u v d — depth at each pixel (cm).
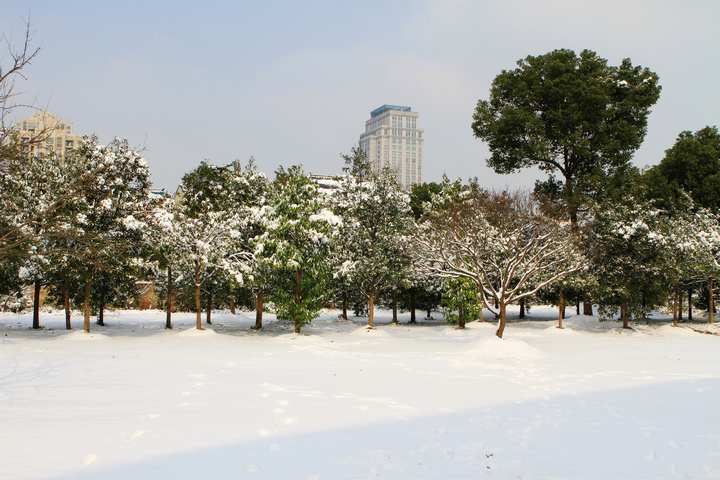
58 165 2400
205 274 2869
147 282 3253
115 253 2411
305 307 2620
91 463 588
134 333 2742
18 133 1312
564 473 566
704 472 572
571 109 3672
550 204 2723
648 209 3167
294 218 2642
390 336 2766
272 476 552
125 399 970
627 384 1234
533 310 5641
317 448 661
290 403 945
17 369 1355
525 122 3772
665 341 2653
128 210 2625
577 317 3841
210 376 1263
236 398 985
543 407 947
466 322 3547
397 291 3266
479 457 629
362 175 3162
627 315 3141
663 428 784
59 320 3444
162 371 1339
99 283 2847
